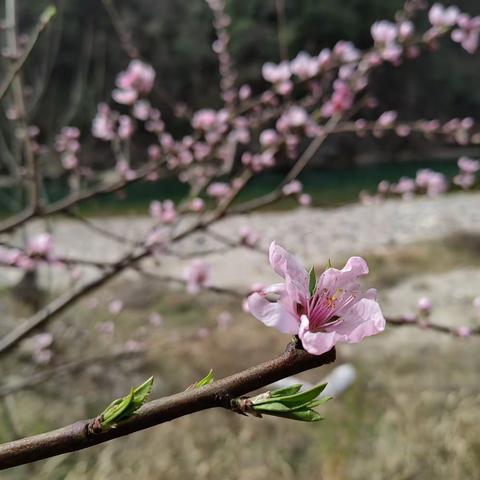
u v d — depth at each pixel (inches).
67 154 169.5
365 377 199.6
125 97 135.2
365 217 620.1
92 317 267.9
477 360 225.9
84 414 185.8
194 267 120.7
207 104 1058.1
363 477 147.4
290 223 582.2
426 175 172.2
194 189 151.9
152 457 159.6
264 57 976.9
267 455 158.6
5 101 176.9
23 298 246.4
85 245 494.9
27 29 573.9
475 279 372.5
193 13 1054.4
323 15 1010.1
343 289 28.8
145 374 212.2
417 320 111.6
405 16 147.9
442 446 156.5
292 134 142.0
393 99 1203.9
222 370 217.9
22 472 150.2
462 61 1302.9
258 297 25.9
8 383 193.5
